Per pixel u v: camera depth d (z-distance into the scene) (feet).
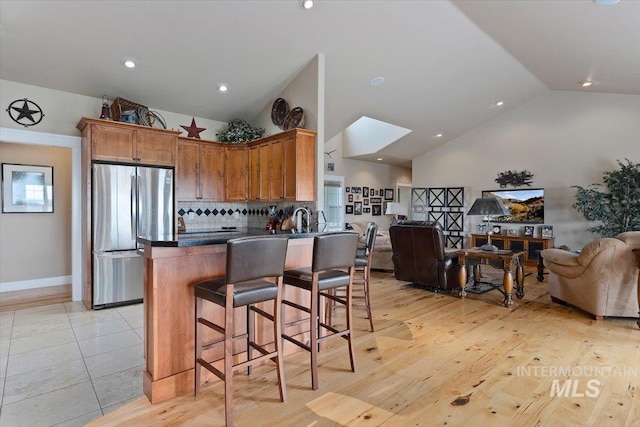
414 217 29.55
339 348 9.98
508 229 25.00
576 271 12.80
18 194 16.98
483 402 7.18
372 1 11.60
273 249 7.04
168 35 11.82
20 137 13.56
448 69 17.35
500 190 25.55
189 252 7.66
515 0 11.84
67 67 12.92
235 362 8.51
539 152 23.84
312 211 14.56
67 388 7.86
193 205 17.61
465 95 20.86
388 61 15.62
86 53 12.26
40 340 10.67
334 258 8.03
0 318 12.71
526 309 13.75
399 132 25.94
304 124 14.73
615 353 9.55
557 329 11.48
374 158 30.96
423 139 26.86
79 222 14.84
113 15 10.66
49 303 14.61
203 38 12.18
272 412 6.86
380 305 14.37
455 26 13.76
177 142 15.60
